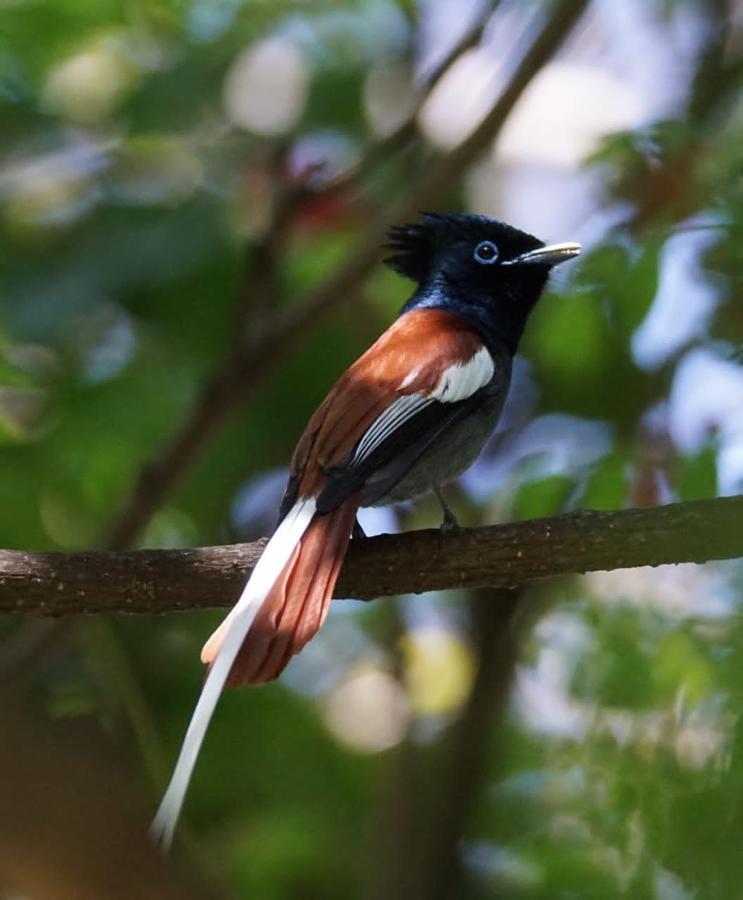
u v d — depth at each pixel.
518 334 10.95
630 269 10.05
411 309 11.02
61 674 11.16
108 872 5.54
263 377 10.88
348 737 13.01
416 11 12.89
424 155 13.06
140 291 11.84
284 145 12.29
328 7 12.73
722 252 9.47
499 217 13.45
